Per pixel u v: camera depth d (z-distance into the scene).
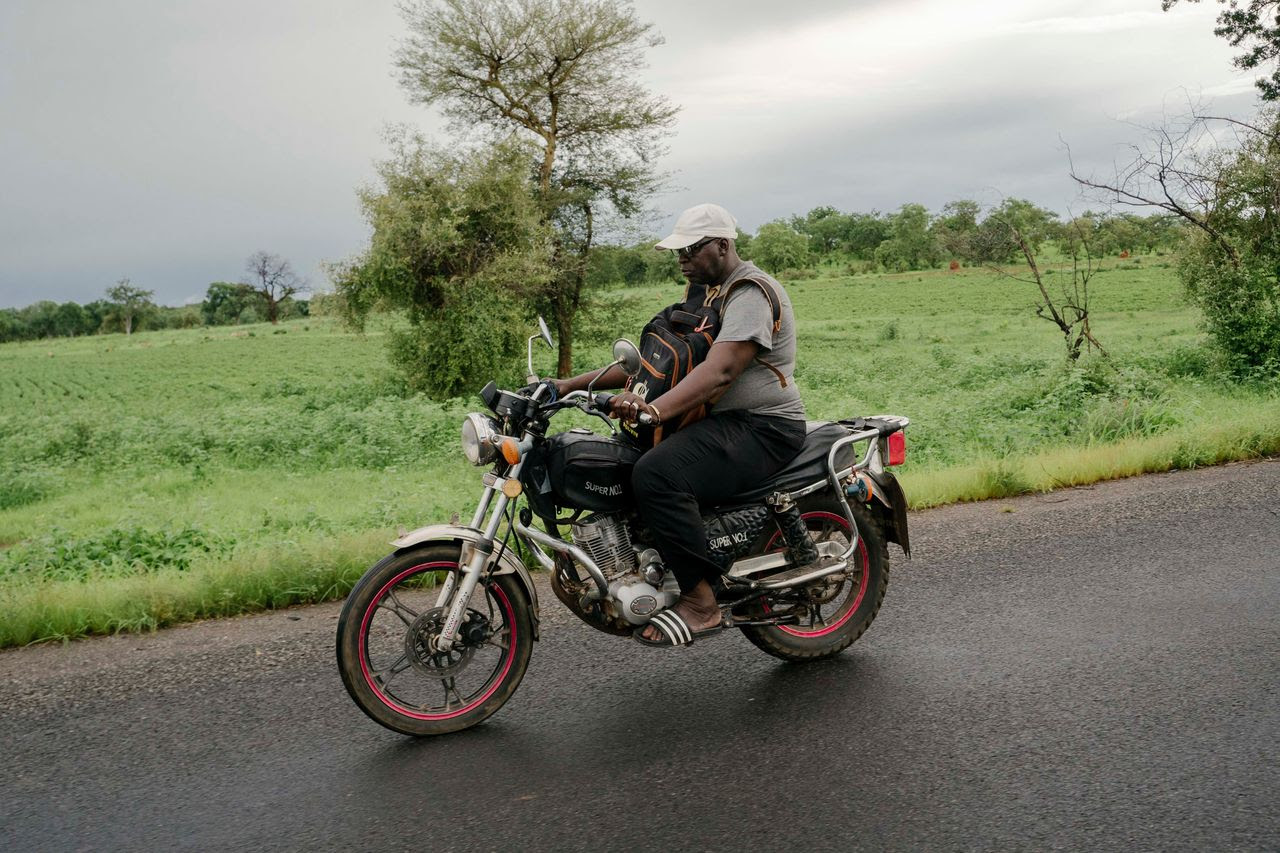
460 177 29.30
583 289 35.69
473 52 32.56
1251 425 9.37
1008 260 19.59
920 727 3.60
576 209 34.81
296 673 4.42
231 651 4.77
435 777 3.33
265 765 3.47
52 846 2.93
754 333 3.73
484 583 3.82
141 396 43.41
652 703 3.94
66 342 124.06
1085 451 9.04
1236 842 2.75
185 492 13.45
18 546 8.21
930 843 2.80
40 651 4.91
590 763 3.41
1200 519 6.51
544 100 34.12
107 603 5.35
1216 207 17.86
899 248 136.88
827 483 4.23
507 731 3.72
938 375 26.81
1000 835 2.83
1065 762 3.27
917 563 5.89
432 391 29.77
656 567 3.88
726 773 3.29
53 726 3.89
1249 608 4.72
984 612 4.90
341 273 29.16
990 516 7.12
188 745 3.66
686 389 3.66
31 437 21.98
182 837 2.96
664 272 62.12
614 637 4.76
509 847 2.85
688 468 3.78
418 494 10.14
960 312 69.44
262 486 13.57
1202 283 18.16
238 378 50.62
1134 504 7.11
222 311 173.62
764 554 4.16
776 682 4.11
